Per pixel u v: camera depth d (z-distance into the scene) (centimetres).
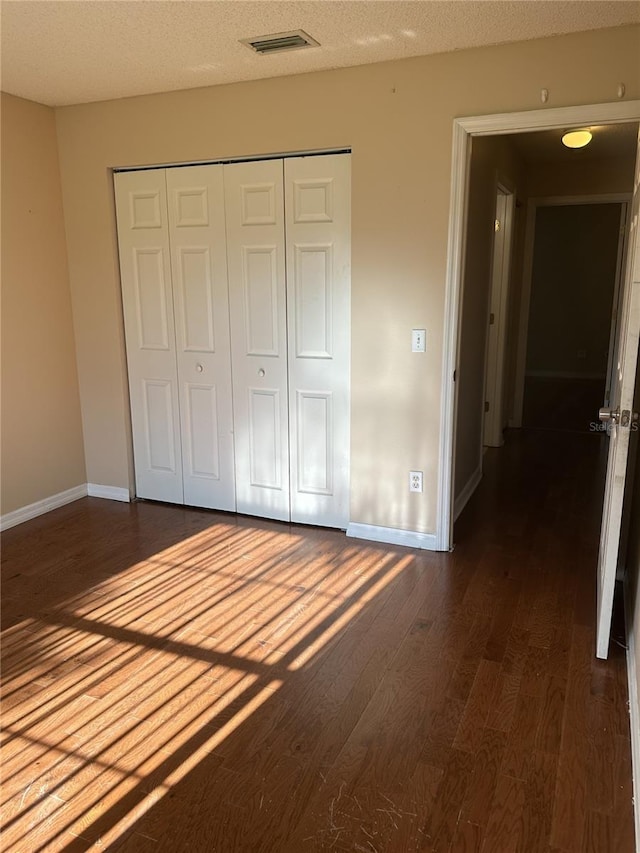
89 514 387
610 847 160
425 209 299
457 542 344
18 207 355
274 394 358
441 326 308
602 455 512
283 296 342
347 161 315
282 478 367
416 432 324
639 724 188
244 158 333
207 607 277
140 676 230
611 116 261
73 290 392
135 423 401
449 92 284
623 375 219
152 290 375
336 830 166
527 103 273
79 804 175
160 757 192
